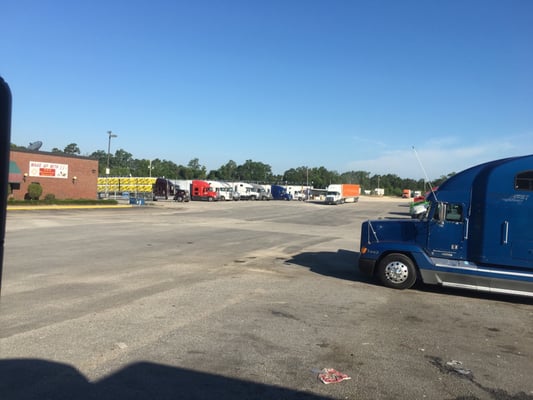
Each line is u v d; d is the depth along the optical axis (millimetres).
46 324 6043
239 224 26562
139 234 18781
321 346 5531
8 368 4574
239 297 7996
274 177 179500
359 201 92125
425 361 5156
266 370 4723
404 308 7672
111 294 7891
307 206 60125
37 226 21188
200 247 15094
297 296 8281
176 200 62594
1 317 6352
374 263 9414
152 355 5027
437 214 8898
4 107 1958
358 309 7477
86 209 38344
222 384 4355
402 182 173250
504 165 8438
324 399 4121
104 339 5500
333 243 17875
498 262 8352
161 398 4031
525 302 8438
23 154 38562
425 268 8875
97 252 13172
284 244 16953
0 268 2023
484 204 8477
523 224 8172
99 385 4242
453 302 8258
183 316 6625
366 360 5117
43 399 3938
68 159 42344
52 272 9867
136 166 174000
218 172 164000
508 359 5336
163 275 9859
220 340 5609
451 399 4211
